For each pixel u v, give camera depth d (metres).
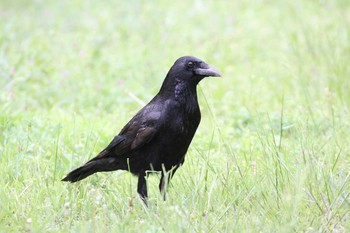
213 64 18.20
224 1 24.83
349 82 14.87
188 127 9.84
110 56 18.70
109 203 9.71
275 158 10.16
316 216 9.20
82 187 10.19
